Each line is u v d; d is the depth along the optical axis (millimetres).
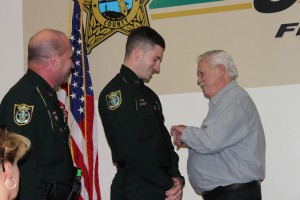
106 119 3254
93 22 4172
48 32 3064
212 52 3430
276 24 3787
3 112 2867
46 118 2883
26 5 4324
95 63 4145
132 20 4090
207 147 3172
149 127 3211
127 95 3227
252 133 3289
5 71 4328
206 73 3391
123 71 3338
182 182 3393
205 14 3932
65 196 2916
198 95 3914
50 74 3016
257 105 3781
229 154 3268
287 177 3689
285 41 3760
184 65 3955
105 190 4062
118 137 3162
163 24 4020
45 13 4277
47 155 2857
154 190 3150
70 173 2984
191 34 3955
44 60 2992
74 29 4008
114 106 3199
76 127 3850
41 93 2938
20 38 4316
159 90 3992
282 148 3709
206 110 3893
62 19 4234
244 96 3301
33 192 2734
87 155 3848
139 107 3229
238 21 3859
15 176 1652
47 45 3004
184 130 3303
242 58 3834
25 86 2924
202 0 3943
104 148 4078
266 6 3811
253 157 3264
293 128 3701
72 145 3812
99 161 4082
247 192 3229
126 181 3166
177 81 3961
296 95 3711
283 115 3725
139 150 3125
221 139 3162
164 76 3986
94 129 3928
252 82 3801
